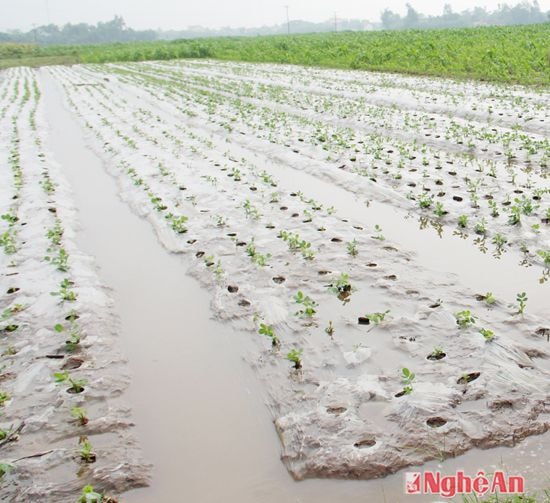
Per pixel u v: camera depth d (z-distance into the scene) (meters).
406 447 3.84
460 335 5.07
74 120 19.84
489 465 3.67
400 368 4.72
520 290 6.05
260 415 4.38
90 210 9.95
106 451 4.03
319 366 4.86
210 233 8.18
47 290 6.60
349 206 9.24
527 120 14.20
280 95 21.42
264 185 10.46
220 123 16.52
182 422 4.37
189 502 3.61
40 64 56.91
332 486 3.63
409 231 8.02
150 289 6.71
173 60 48.88
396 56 29.81
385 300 5.91
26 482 3.77
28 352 5.36
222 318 5.84
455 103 16.86
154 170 11.86
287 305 5.96
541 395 4.23
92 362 5.16
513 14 125.62
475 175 10.15
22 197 10.59
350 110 17.28
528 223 7.68
